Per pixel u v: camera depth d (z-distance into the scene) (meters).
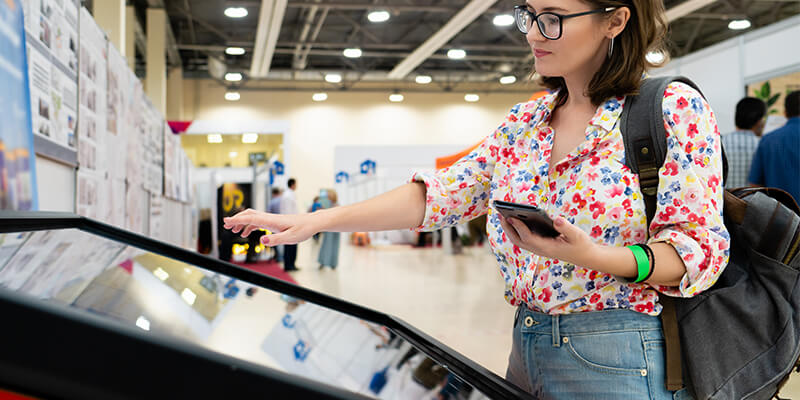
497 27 13.46
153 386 0.28
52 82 2.35
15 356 0.26
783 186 4.01
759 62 5.86
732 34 14.59
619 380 0.84
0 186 1.07
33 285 0.37
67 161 2.63
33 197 1.31
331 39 15.12
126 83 4.55
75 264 0.51
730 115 6.22
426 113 18.67
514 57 15.30
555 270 0.88
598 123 0.87
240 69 17.20
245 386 0.30
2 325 0.27
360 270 9.34
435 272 8.98
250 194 14.28
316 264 10.57
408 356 0.55
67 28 2.60
